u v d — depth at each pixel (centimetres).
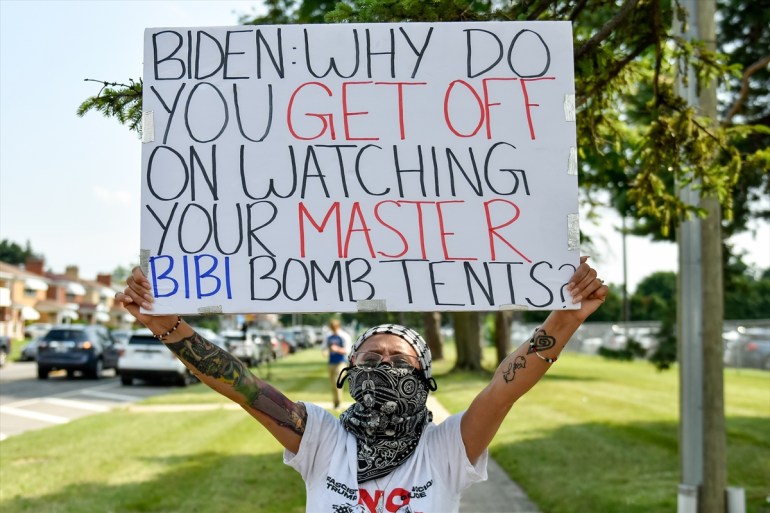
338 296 251
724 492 607
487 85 261
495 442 1057
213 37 263
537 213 255
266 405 249
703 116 545
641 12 468
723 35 909
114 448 1023
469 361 2645
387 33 263
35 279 6906
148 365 2123
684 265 623
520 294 251
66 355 2377
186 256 252
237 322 3900
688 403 616
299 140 258
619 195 718
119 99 338
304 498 748
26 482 811
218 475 847
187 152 257
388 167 257
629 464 897
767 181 912
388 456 240
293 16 530
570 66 262
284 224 254
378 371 243
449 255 253
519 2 408
